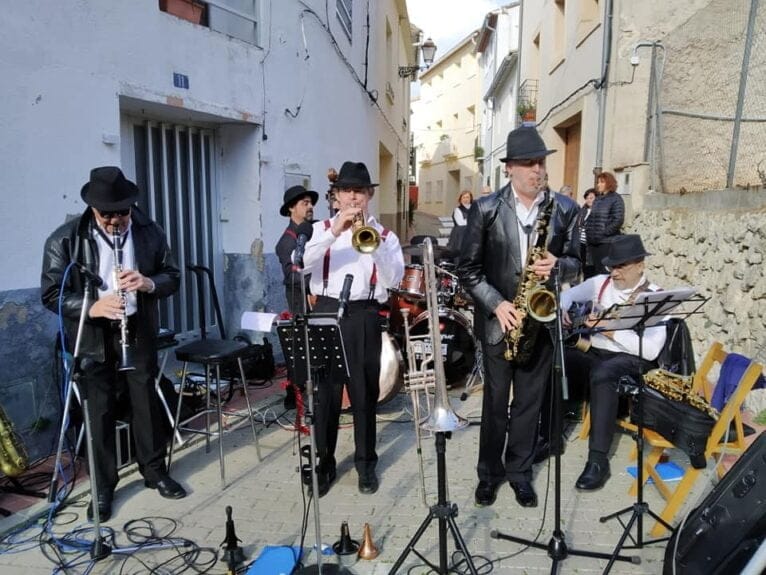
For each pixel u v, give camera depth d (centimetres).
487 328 314
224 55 520
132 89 430
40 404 372
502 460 361
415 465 380
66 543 292
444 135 3150
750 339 435
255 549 288
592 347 390
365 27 962
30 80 357
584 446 405
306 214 453
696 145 593
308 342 254
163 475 342
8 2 343
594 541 293
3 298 348
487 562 276
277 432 432
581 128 927
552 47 1138
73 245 306
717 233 495
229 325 598
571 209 309
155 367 338
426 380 377
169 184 531
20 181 355
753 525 216
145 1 437
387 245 323
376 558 280
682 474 357
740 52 524
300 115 648
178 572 271
